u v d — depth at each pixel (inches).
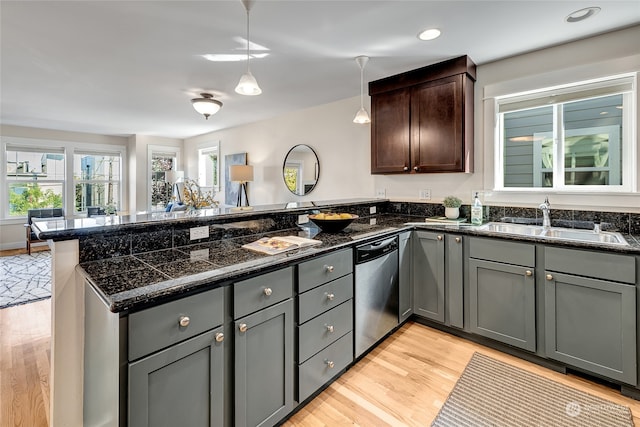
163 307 42.7
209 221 74.2
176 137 269.6
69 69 112.8
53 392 54.1
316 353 68.2
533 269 81.3
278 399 59.8
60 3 71.9
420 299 103.7
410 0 71.7
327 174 162.1
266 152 197.6
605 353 71.6
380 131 124.3
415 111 114.5
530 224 101.7
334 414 65.9
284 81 125.6
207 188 250.1
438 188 123.6
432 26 83.6
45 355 88.0
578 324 75.0
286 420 64.1
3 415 64.9
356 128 149.2
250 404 54.4
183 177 264.4
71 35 87.4
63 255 54.1
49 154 238.2
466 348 91.7
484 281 90.0
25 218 232.1
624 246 69.2
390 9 75.4
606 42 88.0
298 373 64.1
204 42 91.9
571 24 82.8
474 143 112.2
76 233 54.8
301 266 63.6
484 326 90.6
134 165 257.9
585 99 94.5
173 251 65.1
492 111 108.7
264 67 111.0
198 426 47.0
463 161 104.9
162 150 269.1
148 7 73.8
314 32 86.4
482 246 90.0
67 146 241.8
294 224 95.8
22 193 230.1
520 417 64.2
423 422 63.4
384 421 63.8
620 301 69.4
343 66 110.3
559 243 76.5
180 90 137.1
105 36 88.2
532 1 72.1
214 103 135.3
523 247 82.6
